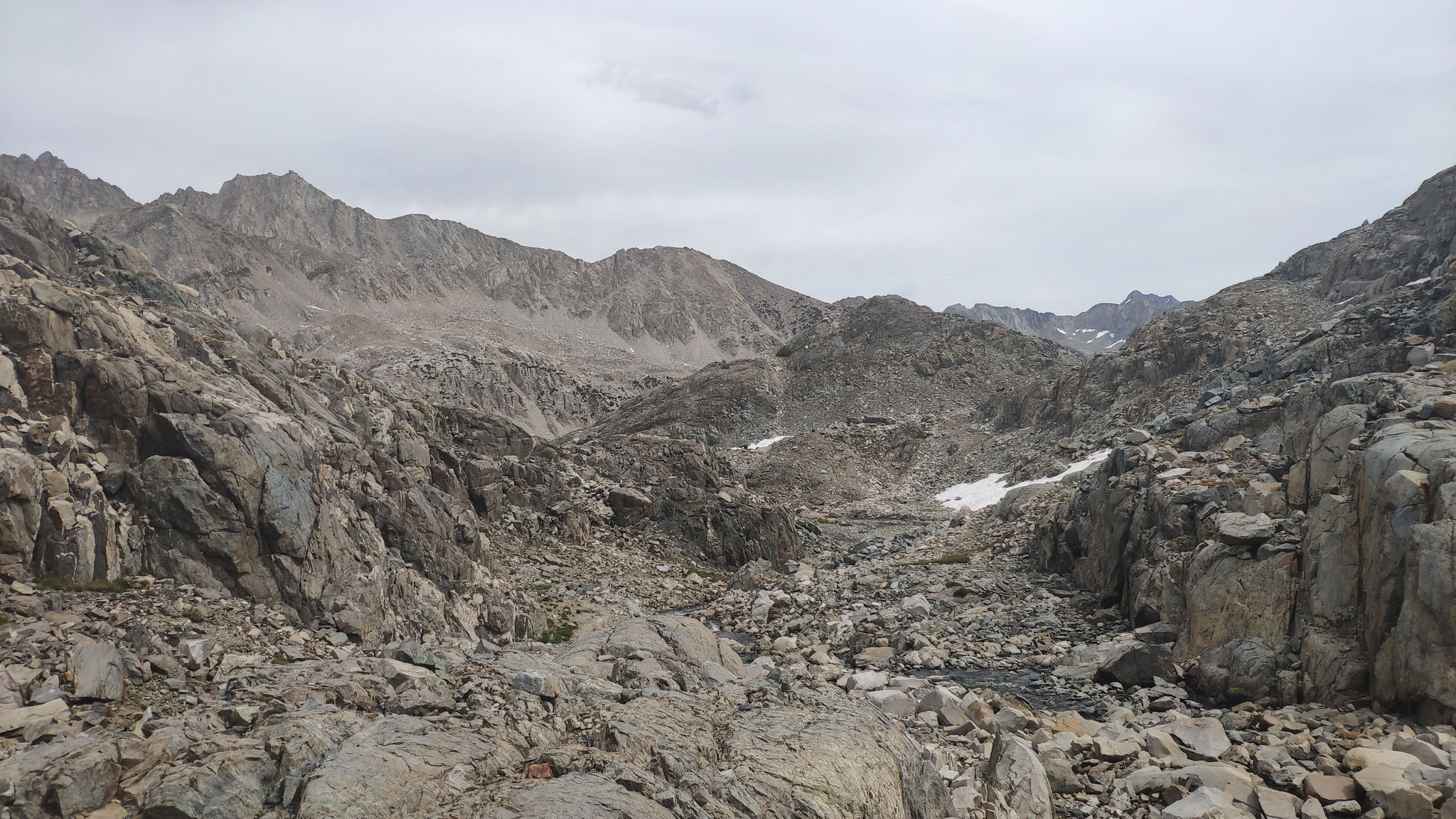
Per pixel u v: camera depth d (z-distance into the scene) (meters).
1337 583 25.11
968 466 117.44
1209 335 102.38
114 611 19.92
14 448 20.84
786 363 197.50
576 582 50.09
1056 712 26.45
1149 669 28.33
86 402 24.31
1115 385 109.31
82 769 10.71
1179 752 20.72
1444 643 20.59
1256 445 42.19
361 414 45.91
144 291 39.19
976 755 19.94
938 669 32.69
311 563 25.69
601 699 16.00
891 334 196.62
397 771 11.54
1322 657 24.09
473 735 13.22
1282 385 56.12
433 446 54.38
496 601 35.34
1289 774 18.61
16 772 10.59
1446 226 80.25
